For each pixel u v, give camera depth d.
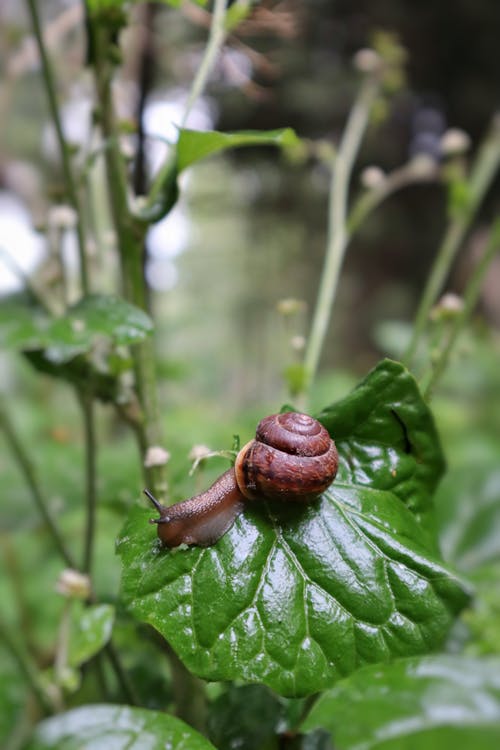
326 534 0.15
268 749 0.16
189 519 0.15
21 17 0.44
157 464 0.17
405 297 0.98
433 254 0.95
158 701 0.20
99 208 0.28
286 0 0.24
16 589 0.34
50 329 0.18
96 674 0.21
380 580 0.15
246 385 0.90
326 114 0.74
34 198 0.58
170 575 0.15
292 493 0.15
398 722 0.11
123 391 0.19
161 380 0.43
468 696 0.11
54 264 0.24
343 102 0.73
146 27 0.33
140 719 0.14
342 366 0.97
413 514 0.17
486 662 0.12
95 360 0.20
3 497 0.27
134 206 0.19
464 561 0.27
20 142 0.60
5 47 0.37
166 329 0.53
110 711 0.14
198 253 0.95
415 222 0.94
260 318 0.92
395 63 0.30
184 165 0.17
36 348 0.20
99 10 0.18
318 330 0.24
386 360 0.16
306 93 0.70
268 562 0.15
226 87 0.38
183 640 0.14
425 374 0.20
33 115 0.60
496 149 0.28
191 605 0.14
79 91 0.37
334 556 0.15
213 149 0.17
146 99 0.30
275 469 0.15
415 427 0.16
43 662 0.32
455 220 0.27
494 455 0.46
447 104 0.88
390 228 0.94
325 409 0.17
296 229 0.87
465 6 0.79
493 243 0.21
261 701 0.17
